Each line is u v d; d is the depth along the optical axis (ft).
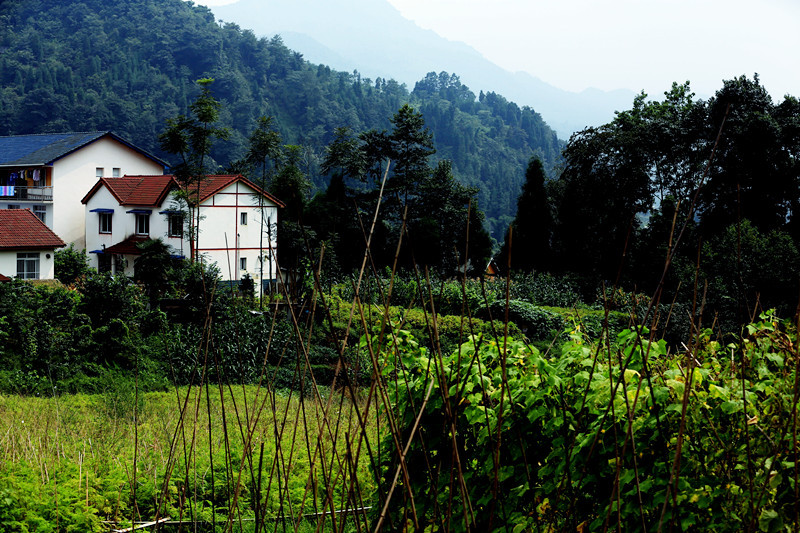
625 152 131.64
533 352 12.67
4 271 103.35
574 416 12.14
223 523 18.89
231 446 24.00
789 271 58.39
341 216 138.21
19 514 18.25
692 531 11.07
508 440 12.74
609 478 11.69
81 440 28.43
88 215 135.03
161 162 175.01
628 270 110.73
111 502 20.52
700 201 108.99
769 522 9.68
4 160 165.07
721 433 10.96
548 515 12.51
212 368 51.60
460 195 172.55
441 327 62.80
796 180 106.63
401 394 14.15
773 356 11.53
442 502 13.32
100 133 164.04
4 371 49.34
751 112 113.60
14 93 449.48
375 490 15.34
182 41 607.78
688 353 9.66
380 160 181.37
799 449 10.12
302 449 24.66
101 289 58.44
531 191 149.59
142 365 52.75
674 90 152.15
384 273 93.20
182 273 69.36
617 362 12.07
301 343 11.76
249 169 129.49
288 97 608.19
